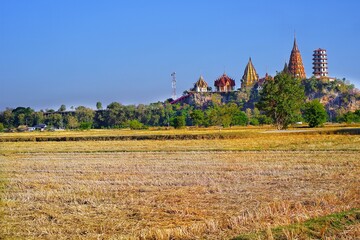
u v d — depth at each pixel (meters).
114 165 46.78
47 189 31.81
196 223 20.59
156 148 68.75
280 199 26.05
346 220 18.80
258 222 20.09
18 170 43.84
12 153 65.31
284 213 21.62
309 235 17.33
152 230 19.59
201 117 183.88
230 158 51.12
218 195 28.05
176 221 21.84
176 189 30.77
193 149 64.75
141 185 32.72
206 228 19.61
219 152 59.38
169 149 65.94
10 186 33.44
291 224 18.72
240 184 32.28
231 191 29.33
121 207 25.16
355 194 26.45
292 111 126.62
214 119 176.25
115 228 20.81
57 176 38.88
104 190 30.64
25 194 29.34
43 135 117.44
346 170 38.69
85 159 54.75
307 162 45.25
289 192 28.45
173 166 44.53
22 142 92.94
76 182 34.81
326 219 18.86
